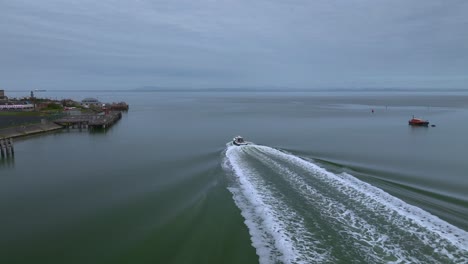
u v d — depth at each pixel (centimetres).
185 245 1927
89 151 4800
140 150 4844
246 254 1745
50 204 2666
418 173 3369
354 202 2247
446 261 1553
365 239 1766
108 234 2133
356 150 4659
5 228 2247
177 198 2722
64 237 2111
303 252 1675
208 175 3253
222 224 2084
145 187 3041
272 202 2312
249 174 3014
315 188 2552
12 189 3052
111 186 3095
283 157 3694
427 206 2295
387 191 2561
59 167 3847
